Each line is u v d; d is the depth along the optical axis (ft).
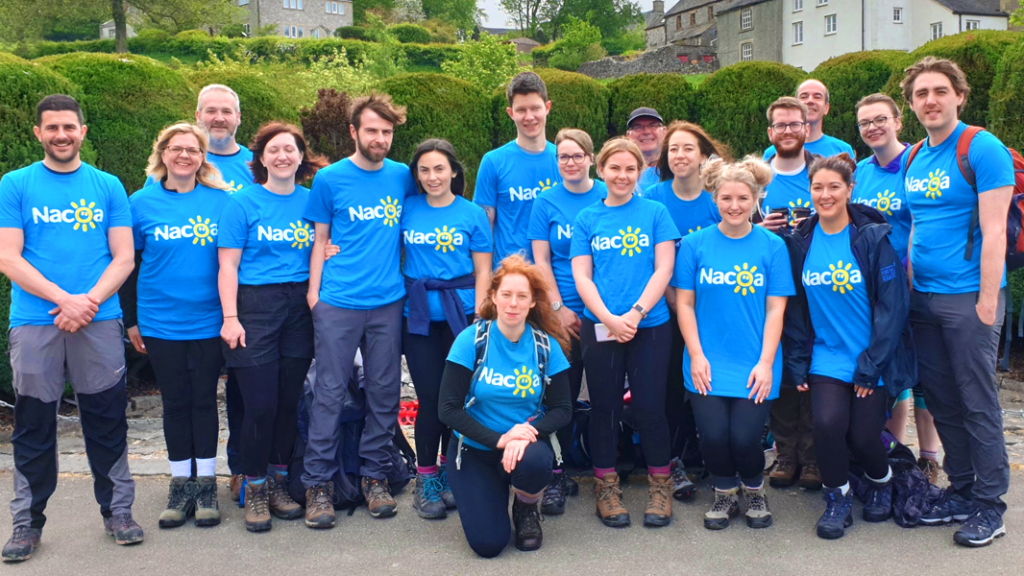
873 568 11.62
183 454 13.88
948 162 12.65
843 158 15.34
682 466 15.07
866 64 23.58
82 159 19.08
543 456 12.25
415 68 165.17
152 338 13.65
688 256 13.60
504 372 12.53
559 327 13.09
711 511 13.44
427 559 12.32
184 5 156.15
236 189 16.07
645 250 13.51
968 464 12.98
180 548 12.80
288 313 13.71
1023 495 14.05
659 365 13.51
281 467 14.17
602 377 13.60
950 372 12.91
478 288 14.33
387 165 14.44
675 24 236.22
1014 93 18.65
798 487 15.15
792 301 13.47
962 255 12.52
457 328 13.74
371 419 14.17
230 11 174.29
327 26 261.65
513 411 12.67
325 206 13.92
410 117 23.97
